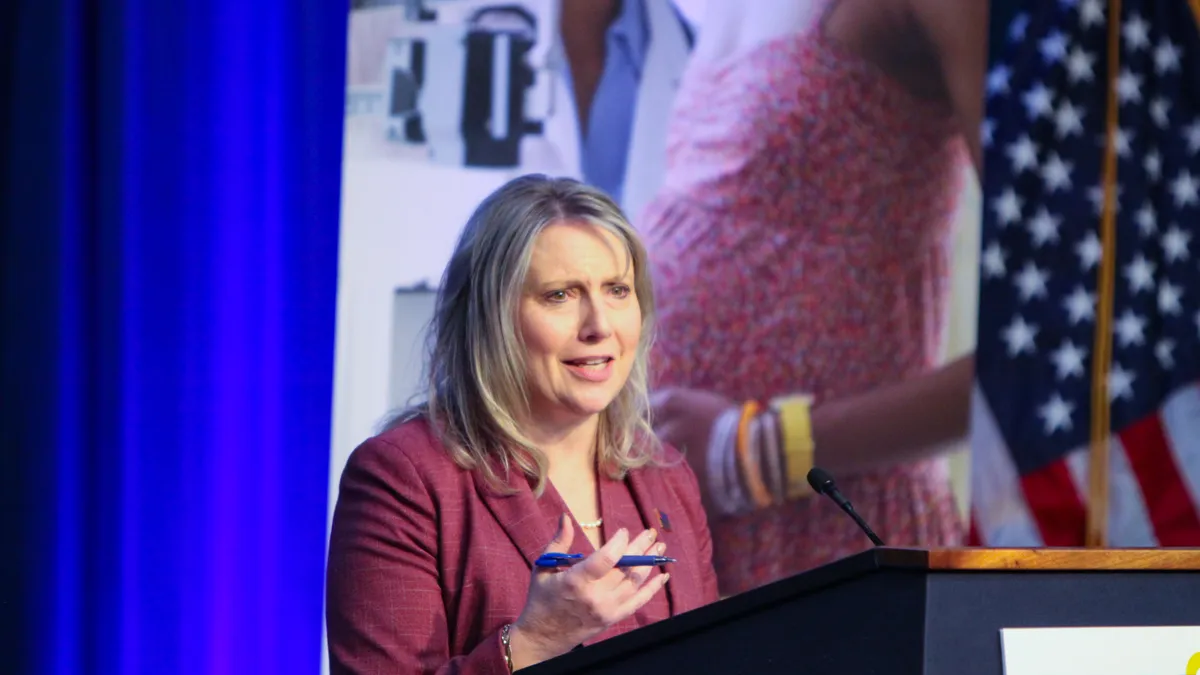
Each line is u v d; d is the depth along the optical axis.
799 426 9.83
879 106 10.06
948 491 10.05
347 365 9.10
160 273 8.56
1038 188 10.48
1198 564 3.48
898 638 3.22
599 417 5.62
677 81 9.74
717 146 9.78
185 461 8.53
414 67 9.31
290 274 8.95
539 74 9.51
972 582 3.25
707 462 9.71
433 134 9.32
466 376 5.32
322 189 9.05
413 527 4.93
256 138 8.80
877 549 3.29
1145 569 3.43
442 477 5.06
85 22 8.65
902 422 10.01
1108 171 10.62
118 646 8.36
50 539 8.32
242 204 8.73
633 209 9.64
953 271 10.18
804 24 9.96
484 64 9.42
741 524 9.73
